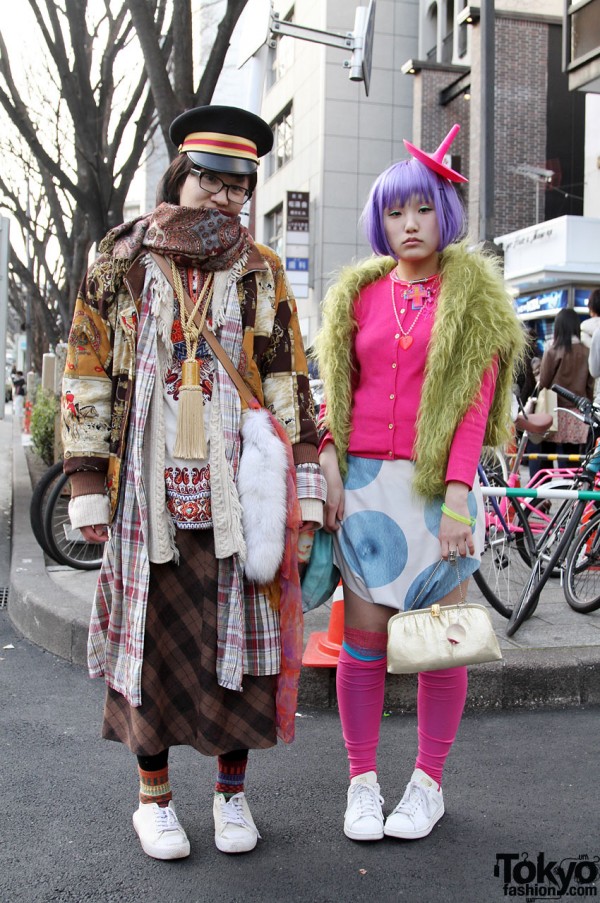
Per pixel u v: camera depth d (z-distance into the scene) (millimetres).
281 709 2090
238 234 2057
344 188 20719
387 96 20859
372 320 2260
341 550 2279
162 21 7605
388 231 2221
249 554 2014
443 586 2219
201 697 2041
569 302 10859
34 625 4125
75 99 8477
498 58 16062
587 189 12914
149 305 1999
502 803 2480
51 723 3094
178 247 1980
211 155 1994
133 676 1971
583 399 4562
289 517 2061
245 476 2018
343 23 20500
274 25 5574
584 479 3945
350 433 2283
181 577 2055
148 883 2055
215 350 2021
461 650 2096
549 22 16156
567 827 2342
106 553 2127
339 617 3277
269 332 2113
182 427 1969
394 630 2107
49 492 5070
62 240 14180
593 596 4090
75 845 2230
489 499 4051
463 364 2111
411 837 2242
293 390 2137
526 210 16469
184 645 2057
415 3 20938
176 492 2012
